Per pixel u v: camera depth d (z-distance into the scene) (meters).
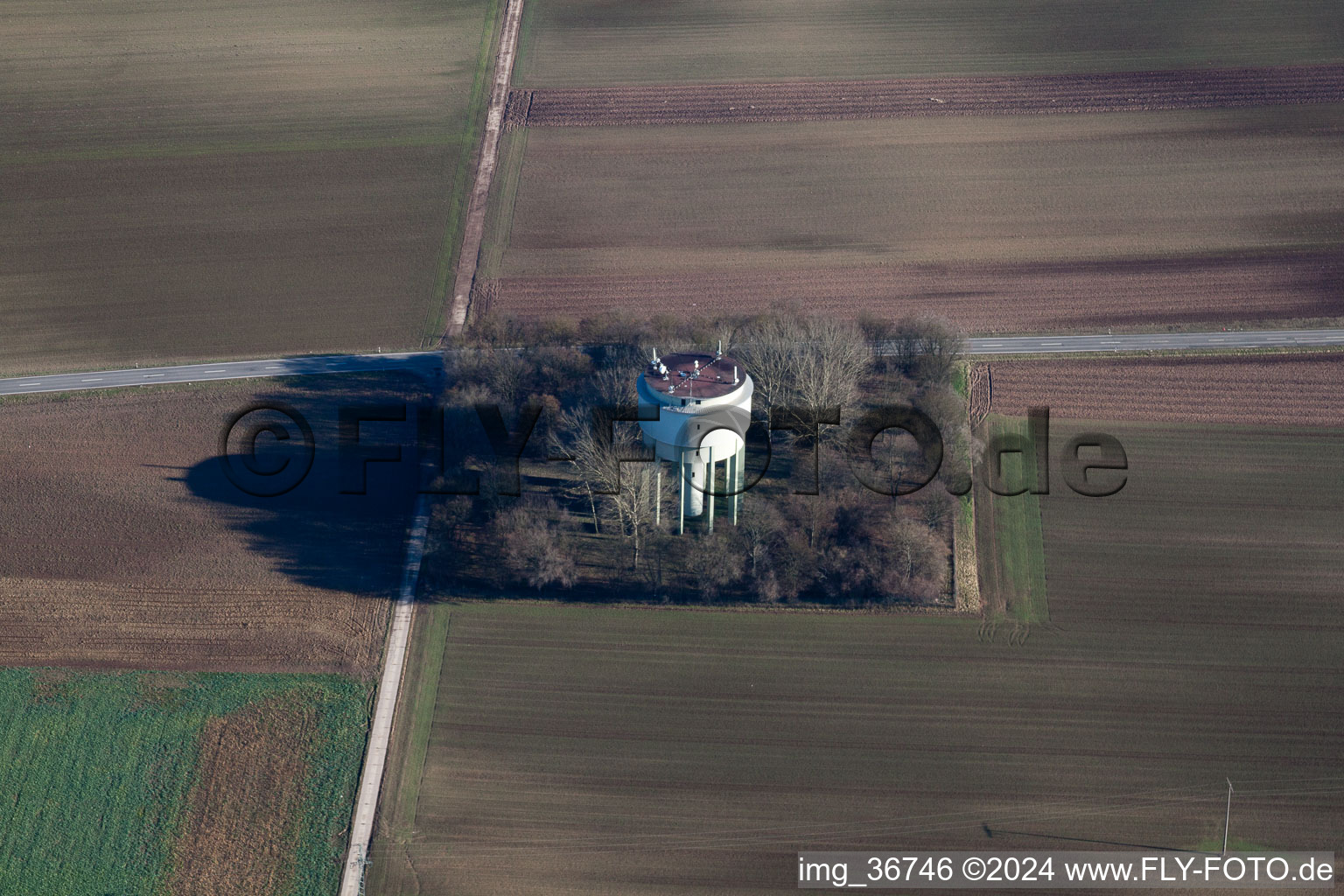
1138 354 161.25
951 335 151.38
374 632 119.81
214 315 179.25
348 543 131.12
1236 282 179.12
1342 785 100.44
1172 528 129.50
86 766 104.94
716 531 127.75
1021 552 126.81
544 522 125.44
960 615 119.00
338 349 170.12
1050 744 105.38
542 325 160.00
